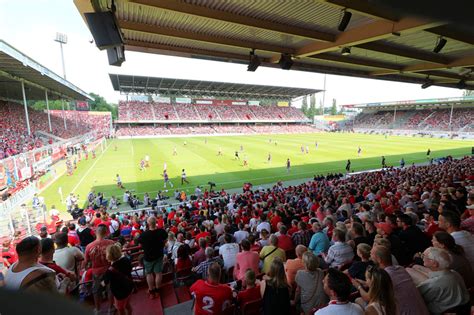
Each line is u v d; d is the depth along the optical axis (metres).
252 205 13.48
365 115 93.12
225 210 13.24
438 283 3.50
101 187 22.25
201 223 10.23
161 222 11.13
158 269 5.43
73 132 50.34
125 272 4.28
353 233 6.02
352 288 4.34
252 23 7.64
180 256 6.20
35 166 25.72
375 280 3.04
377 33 7.71
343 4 6.16
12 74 30.78
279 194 16.28
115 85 66.75
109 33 6.13
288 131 83.44
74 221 13.48
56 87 40.34
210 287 3.98
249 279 4.32
